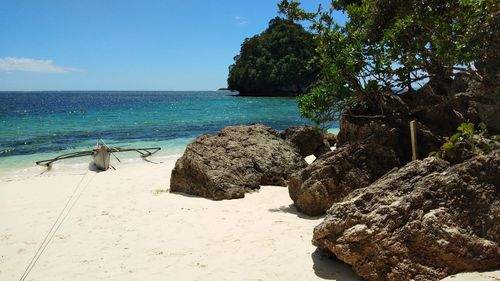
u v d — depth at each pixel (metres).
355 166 9.06
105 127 32.59
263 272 6.12
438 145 9.51
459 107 10.53
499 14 8.78
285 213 9.16
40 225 8.91
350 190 8.84
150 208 9.95
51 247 7.57
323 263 6.30
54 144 23.34
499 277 4.87
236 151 11.97
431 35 9.92
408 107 10.49
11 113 51.81
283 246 7.07
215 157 11.55
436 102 10.52
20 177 14.56
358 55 10.44
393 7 10.41
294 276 5.93
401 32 9.99
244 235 7.73
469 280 4.91
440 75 10.66
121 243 7.64
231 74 97.25
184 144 23.03
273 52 87.88
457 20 9.48
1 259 7.09
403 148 9.63
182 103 79.50
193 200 10.62
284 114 44.62
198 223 8.61
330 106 10.59
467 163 5.77
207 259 6.71
